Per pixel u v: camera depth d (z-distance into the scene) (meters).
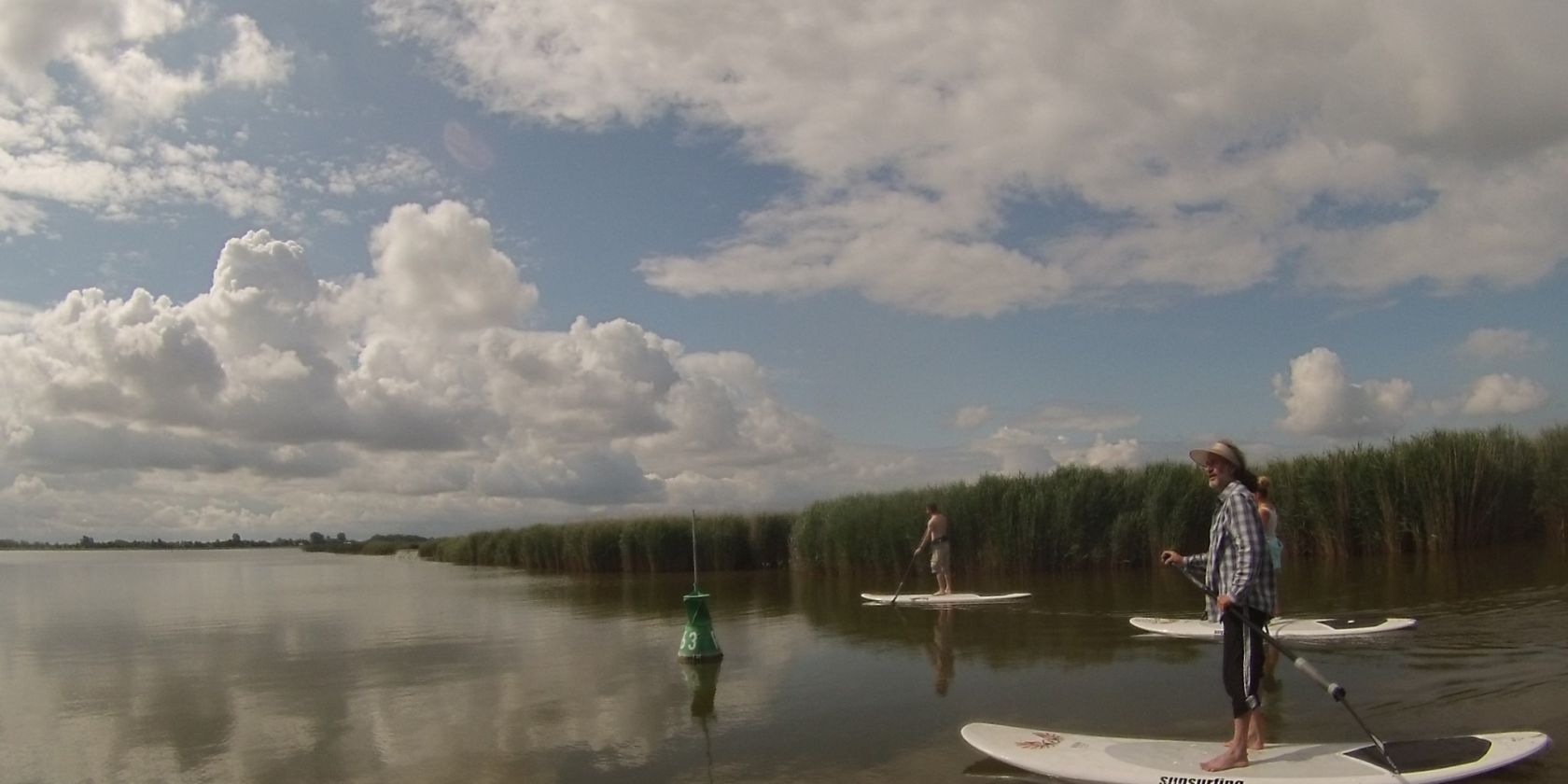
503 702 9.48
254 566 61.12
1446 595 13.39
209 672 12.19
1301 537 20.67
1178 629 11.82
